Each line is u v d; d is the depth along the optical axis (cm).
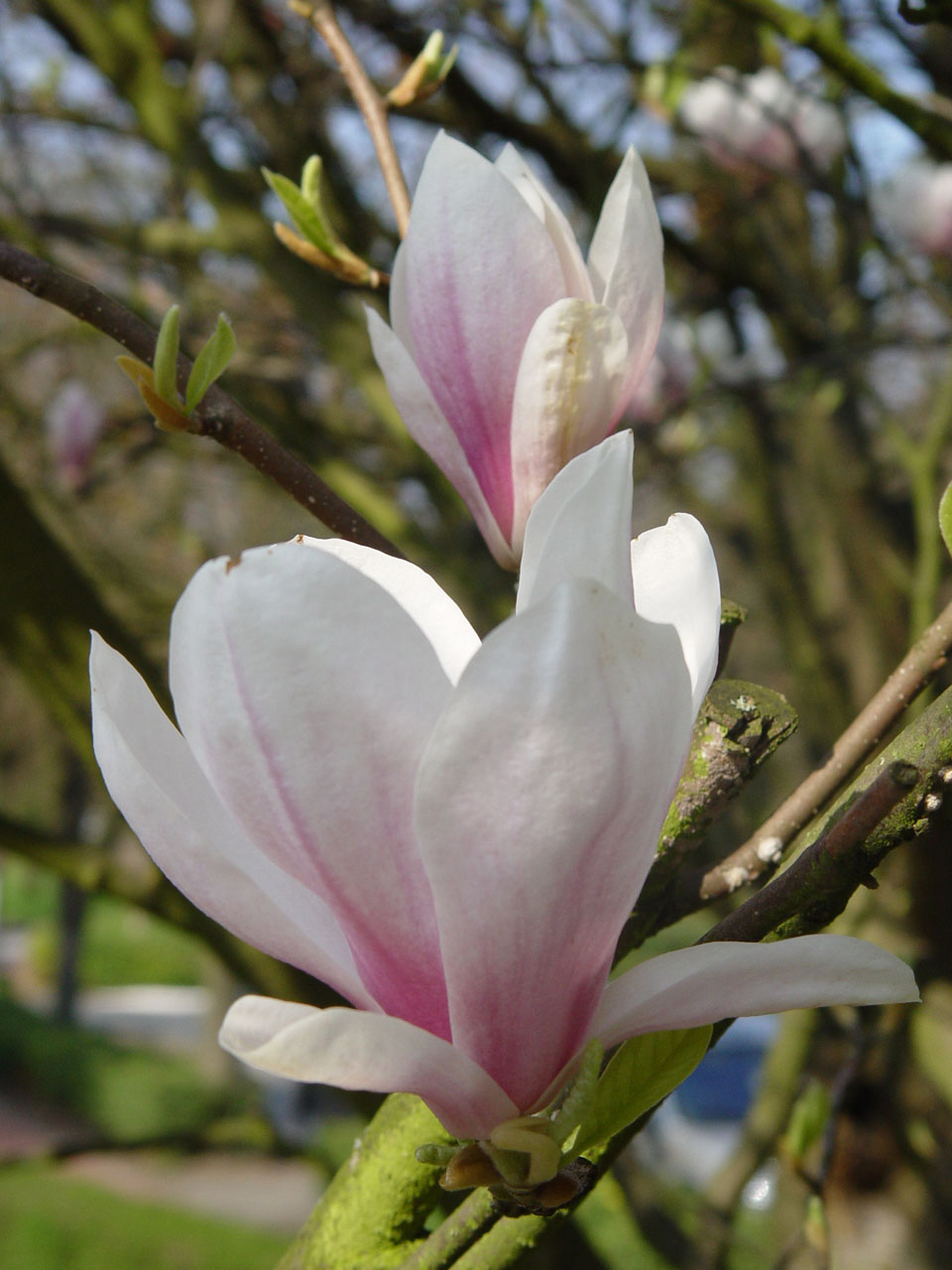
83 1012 1302
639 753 46
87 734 125
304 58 206
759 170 190
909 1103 187
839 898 53
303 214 69
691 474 281
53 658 121
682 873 60
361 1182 62
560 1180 50
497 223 58
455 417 59
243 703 47
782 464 256
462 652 51
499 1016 48
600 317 57
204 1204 673
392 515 181
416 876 48
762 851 59
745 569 299
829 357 183
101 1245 538
